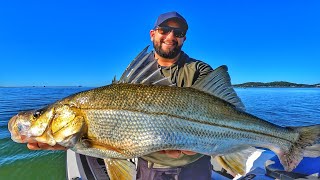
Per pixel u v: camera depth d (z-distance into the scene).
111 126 0.67
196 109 0.68
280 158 0.73
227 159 0.71
